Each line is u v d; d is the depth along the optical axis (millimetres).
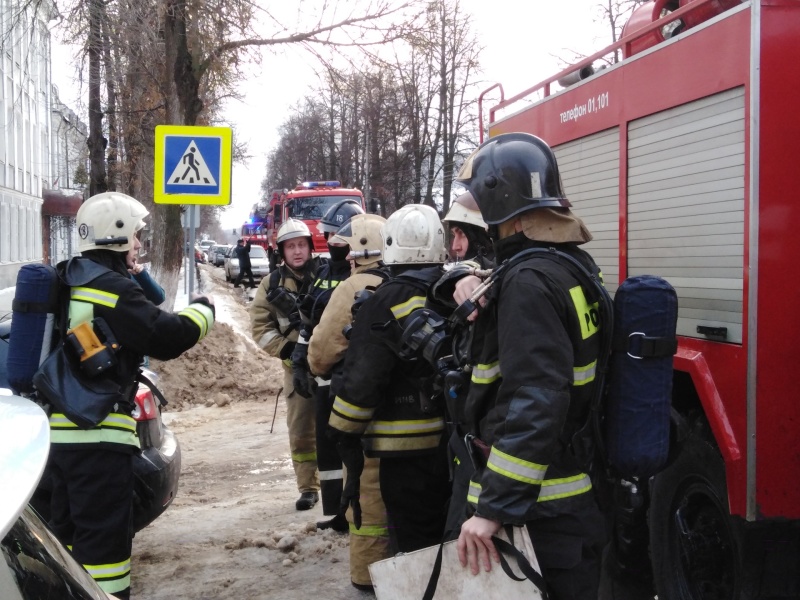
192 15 12953
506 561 2408
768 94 3309
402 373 3709
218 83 14414
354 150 37812
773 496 3264
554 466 2531
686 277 3854
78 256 3861
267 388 13031
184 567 5160
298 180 51375
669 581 4008
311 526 5668
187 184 8266
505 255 2746
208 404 12461
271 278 6309
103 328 3623
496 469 2359
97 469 3604
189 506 7031
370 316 3566
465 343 2834
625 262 4457
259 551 5363
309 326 5613
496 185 2688
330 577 4777
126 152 21547
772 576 3441
